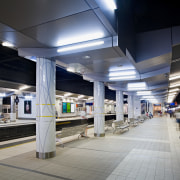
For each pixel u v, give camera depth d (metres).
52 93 5.85
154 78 10.80
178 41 7.45
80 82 25.00
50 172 4.30
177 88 23.02
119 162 5.12
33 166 4.74
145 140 8.63
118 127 11.30
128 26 6.26
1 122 17.45
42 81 5.73
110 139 8.93
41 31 4.30
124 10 5.55
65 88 21.53
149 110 41.28
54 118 5.85
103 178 3.95
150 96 25.50
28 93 19.34
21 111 23.44
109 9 3.81
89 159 5.40
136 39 8.17
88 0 3.00
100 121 9.93
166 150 6.58
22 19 3.65
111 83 12.86
